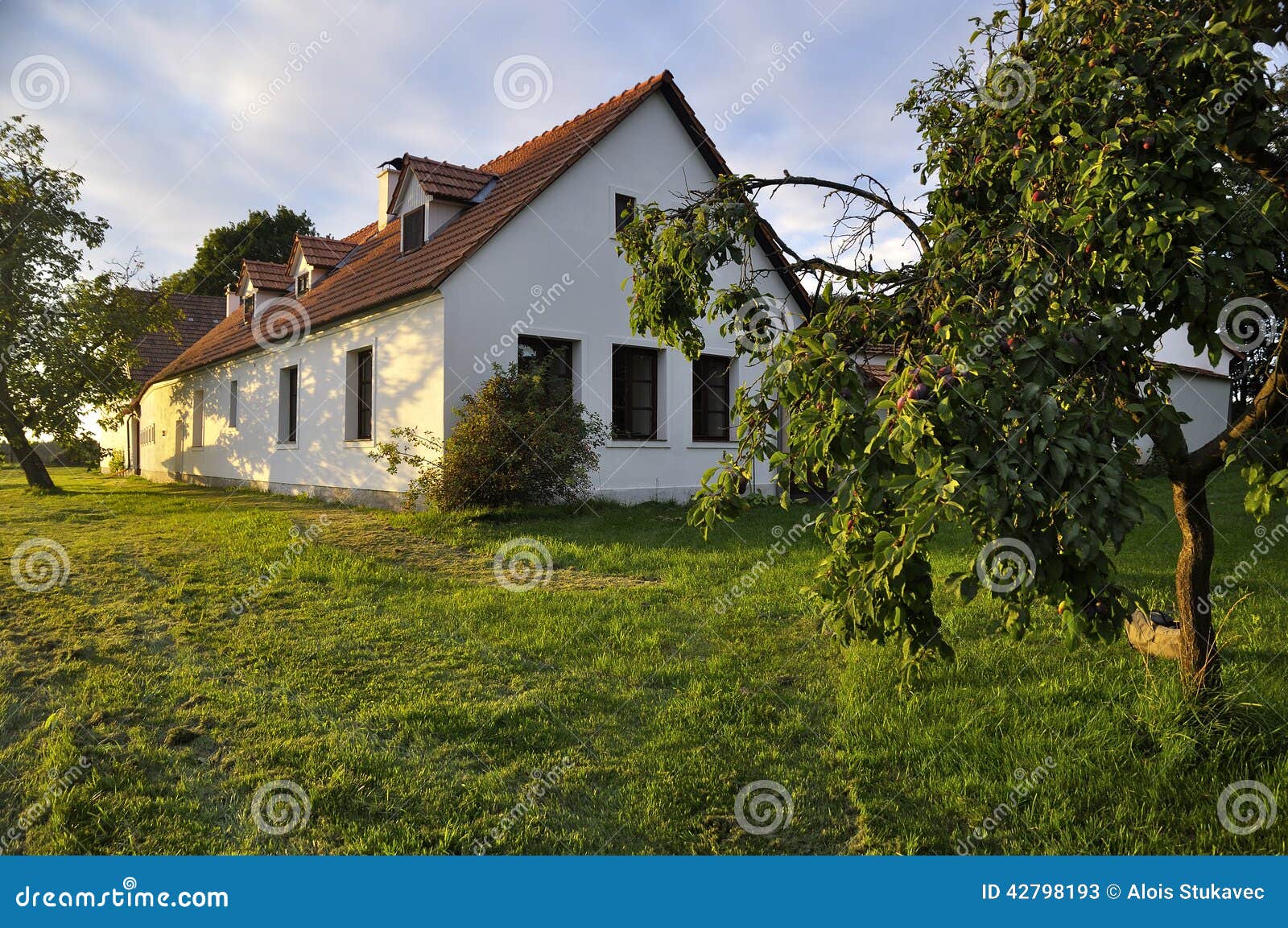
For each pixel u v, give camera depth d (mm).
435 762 3705
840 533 3615
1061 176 3018
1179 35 2846
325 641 5445
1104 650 4961
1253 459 3379
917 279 3434
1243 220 2812
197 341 26422
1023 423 2209
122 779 3492
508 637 5559
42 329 17766
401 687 4617
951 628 5559
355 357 14000
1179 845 2961
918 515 2223
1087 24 3125
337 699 4426
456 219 14086
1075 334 2439
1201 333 2830
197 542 9227
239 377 18781
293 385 16609
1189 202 2723
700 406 14695
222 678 4766
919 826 3160
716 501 3330
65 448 18672
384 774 3559
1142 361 2795
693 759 3732
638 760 3738
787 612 6168
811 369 2754
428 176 13961
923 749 3771
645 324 4559
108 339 18625
